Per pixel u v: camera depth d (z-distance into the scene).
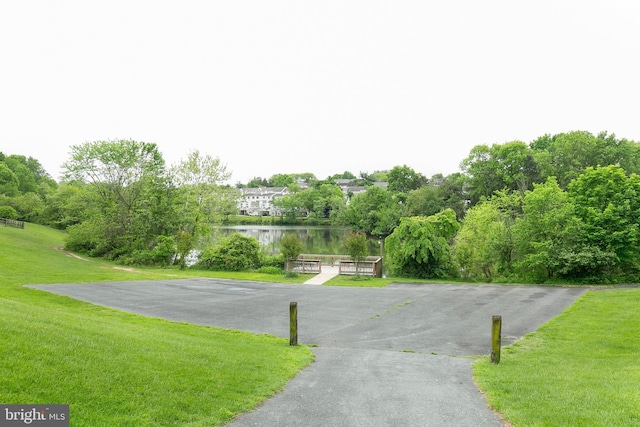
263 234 79.12
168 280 23.88
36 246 35.84
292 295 19.42
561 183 49.84
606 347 10.70
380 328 13.30
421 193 65.56
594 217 24.11
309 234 80.38
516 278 25.78
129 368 6.71
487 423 5.73
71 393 5.46
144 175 38.44
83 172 38.78
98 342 7.71
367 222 77.12
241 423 5.60
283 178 180.38
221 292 19.92
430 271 27.94
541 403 6.30
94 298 16.84
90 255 37.12
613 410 5.85
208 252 30.88
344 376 8.11
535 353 10.41
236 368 7.85
